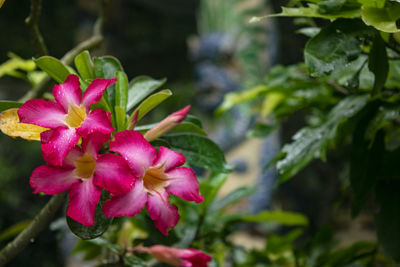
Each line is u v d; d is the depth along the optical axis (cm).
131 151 63
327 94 99
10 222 211
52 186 63
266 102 121
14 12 334
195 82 509
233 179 369
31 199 242
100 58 74
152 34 713
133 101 75
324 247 117
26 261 150
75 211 62
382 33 73
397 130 103
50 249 163
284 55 200
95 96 64
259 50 389
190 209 95
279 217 101
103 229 66
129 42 695
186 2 732
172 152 65
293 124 206
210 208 98
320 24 84
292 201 295
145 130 72
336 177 248
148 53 706
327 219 254
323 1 71
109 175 62
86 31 518
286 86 98
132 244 86
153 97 68
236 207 317
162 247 75
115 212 62
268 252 119
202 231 93
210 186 85
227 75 464
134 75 704
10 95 335
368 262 106
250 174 369
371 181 81
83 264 118
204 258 73
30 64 95
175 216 64
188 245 88
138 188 63
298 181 288
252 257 118
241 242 309
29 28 79
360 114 82
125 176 62
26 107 64
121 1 671
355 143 82
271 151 310
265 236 317
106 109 70
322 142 81
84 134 62
